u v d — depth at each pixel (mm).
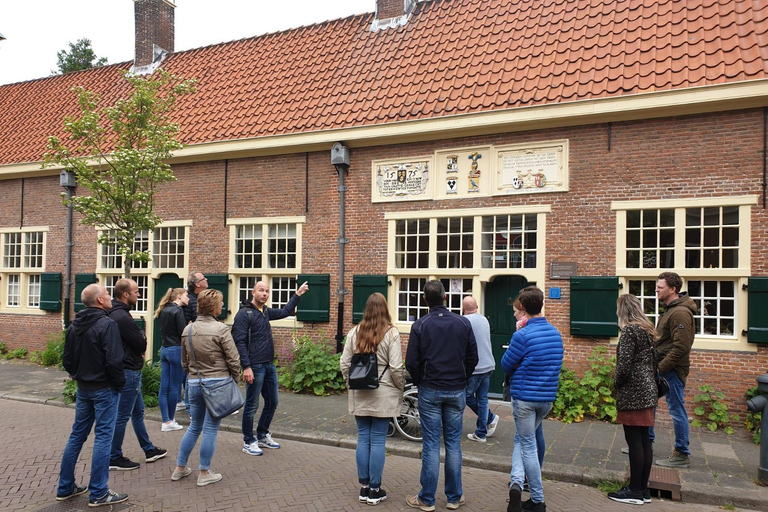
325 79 10609
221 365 4836
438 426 4359
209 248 10500
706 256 7152
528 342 4398
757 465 5457
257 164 10148
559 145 7883
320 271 9539
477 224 8383
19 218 12461
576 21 9062
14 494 4617
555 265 7855
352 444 6125
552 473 5246
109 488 4738
